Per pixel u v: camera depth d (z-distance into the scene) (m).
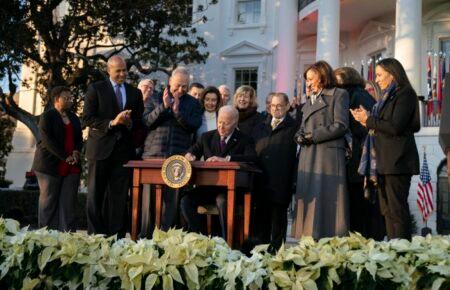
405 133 5.48
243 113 7.46
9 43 17.88
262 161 6.77
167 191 6.26
